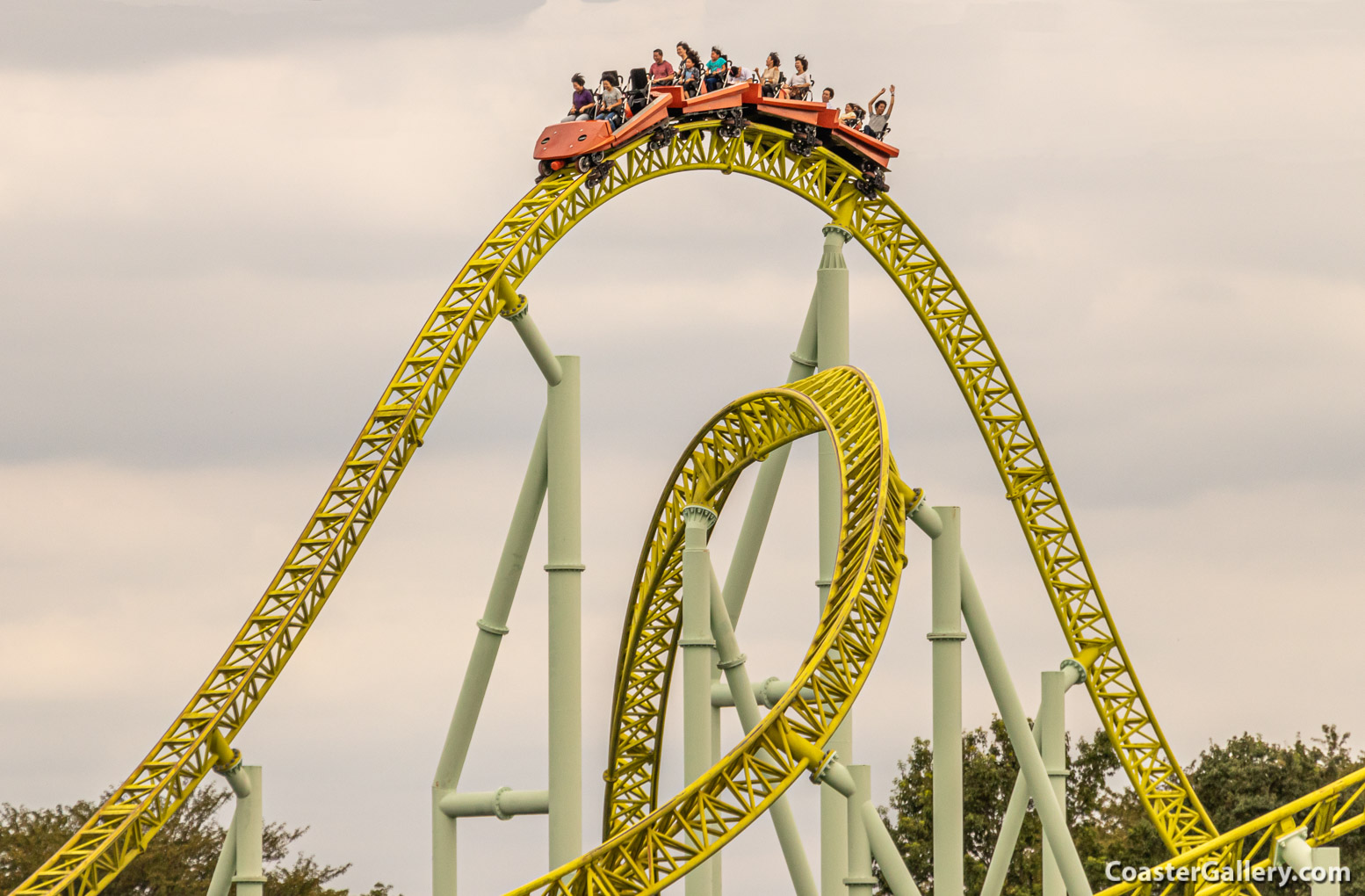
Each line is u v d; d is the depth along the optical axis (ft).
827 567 537.24
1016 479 625.00
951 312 620.49
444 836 532.73
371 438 510.17
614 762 575.38
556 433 513.04
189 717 492.13
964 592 534.37
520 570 525.75
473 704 529.45
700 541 504.02
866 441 456.86
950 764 519.60
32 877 468.34
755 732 398.62
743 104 577.02
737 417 515.09
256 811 500.33
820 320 558.56
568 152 530.68
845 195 603.67
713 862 583.58
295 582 504.84
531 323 516.32
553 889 398.42
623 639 561.43
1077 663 618.85
